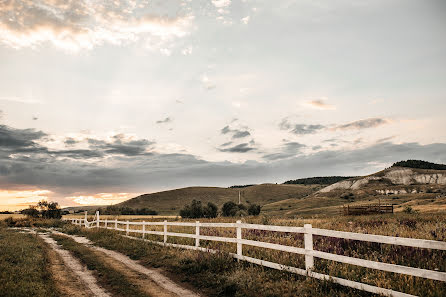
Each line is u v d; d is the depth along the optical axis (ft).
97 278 27.35
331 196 488.02
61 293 22.30
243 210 236.63
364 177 560.61
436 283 18.26
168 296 22.02
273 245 26.32
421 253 23.09
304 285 21.33
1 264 28.22
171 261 33.47
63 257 38.37
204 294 22.57
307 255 22.94
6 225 126.82
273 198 522.88
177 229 61.62
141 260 36.19
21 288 21.61
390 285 18.70
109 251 44.16
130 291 23.17
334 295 19.21
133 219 195.93
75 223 120.78
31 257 34.37
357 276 21.39
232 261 30.71
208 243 41.83
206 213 232.53
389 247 26.86
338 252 27.02
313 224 53.57
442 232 31.96
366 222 59.88
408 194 426.10
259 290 22.02
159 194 473.67
